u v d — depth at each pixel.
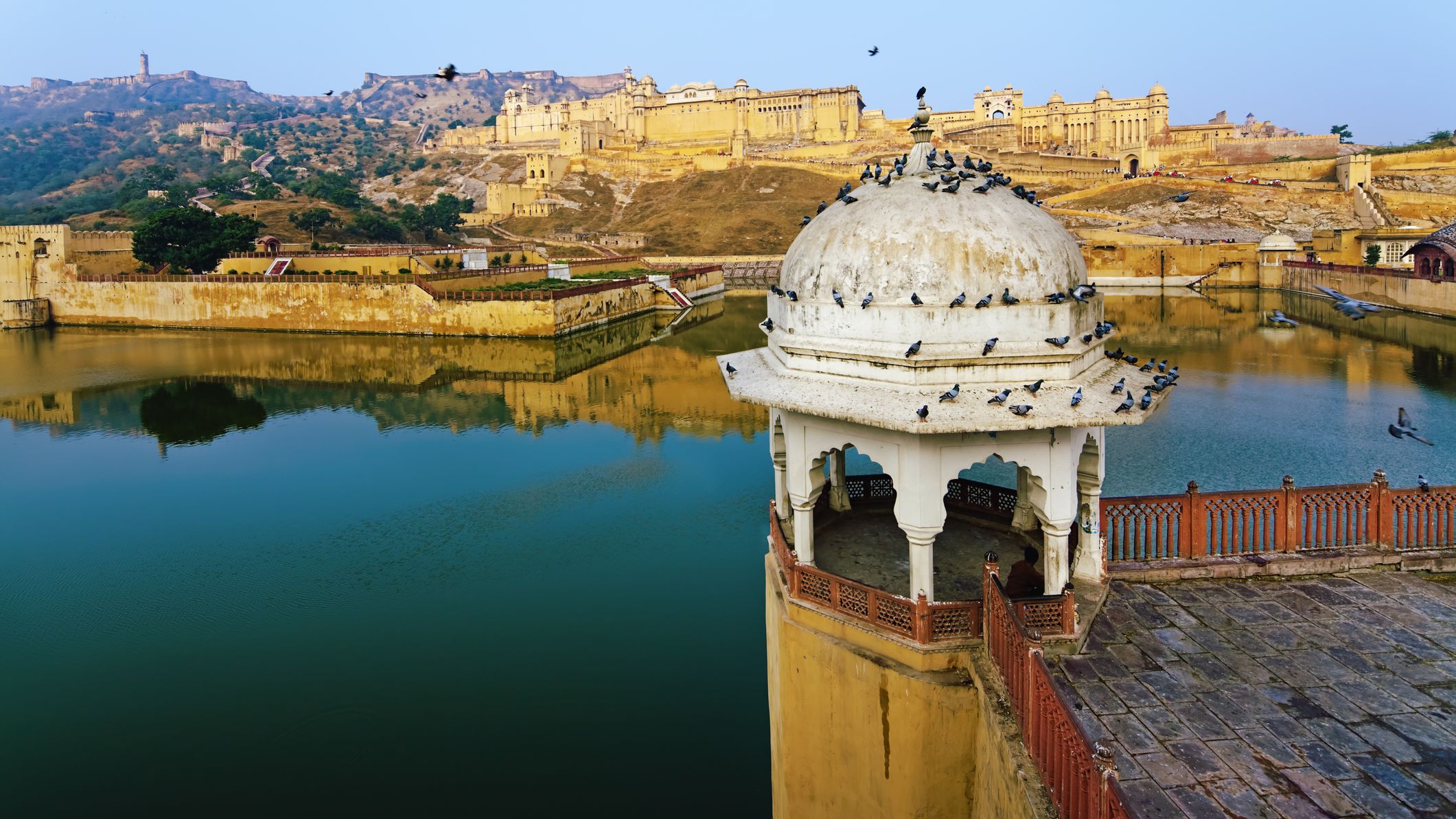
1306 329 47.75
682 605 17.33
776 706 9.65
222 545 21.39
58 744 13.20
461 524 22.33
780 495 10.69
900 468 8.16
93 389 40.72
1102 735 6.57
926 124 9.27
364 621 17.11
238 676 15.11
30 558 20.70
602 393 38.03
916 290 8.05
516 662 15.30
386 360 47.69
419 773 12.33
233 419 34.44
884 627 8.06
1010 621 6.77
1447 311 44.72
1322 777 6.00
